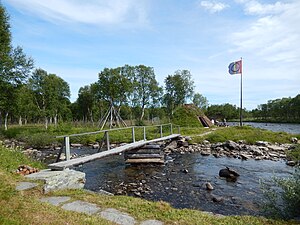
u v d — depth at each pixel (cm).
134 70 5997
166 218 513
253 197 934
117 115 3722
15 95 3247
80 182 851
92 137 2633
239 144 2164
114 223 476
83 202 604
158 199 928
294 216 575
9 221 409
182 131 2889
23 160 1025
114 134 2741
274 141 2253
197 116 3941
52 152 2083
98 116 6900
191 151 2052
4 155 961
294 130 4525
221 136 2408
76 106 7450
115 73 5181
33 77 5238
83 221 464
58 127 3409
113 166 1574
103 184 1157
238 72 3128
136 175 1330
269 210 625
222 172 1275
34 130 3319
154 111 6694
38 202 553
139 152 1598
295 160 1450
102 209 555
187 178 1245
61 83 6638
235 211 796
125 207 573
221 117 10200
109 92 5184
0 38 2834
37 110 5116
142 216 519
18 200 533
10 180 688
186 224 486
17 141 2738
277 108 9881
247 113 12425
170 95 6875
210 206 847
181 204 871
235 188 1057
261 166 1477
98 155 1159
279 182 648
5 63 2888
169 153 2002
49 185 695
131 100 6031
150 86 6166
